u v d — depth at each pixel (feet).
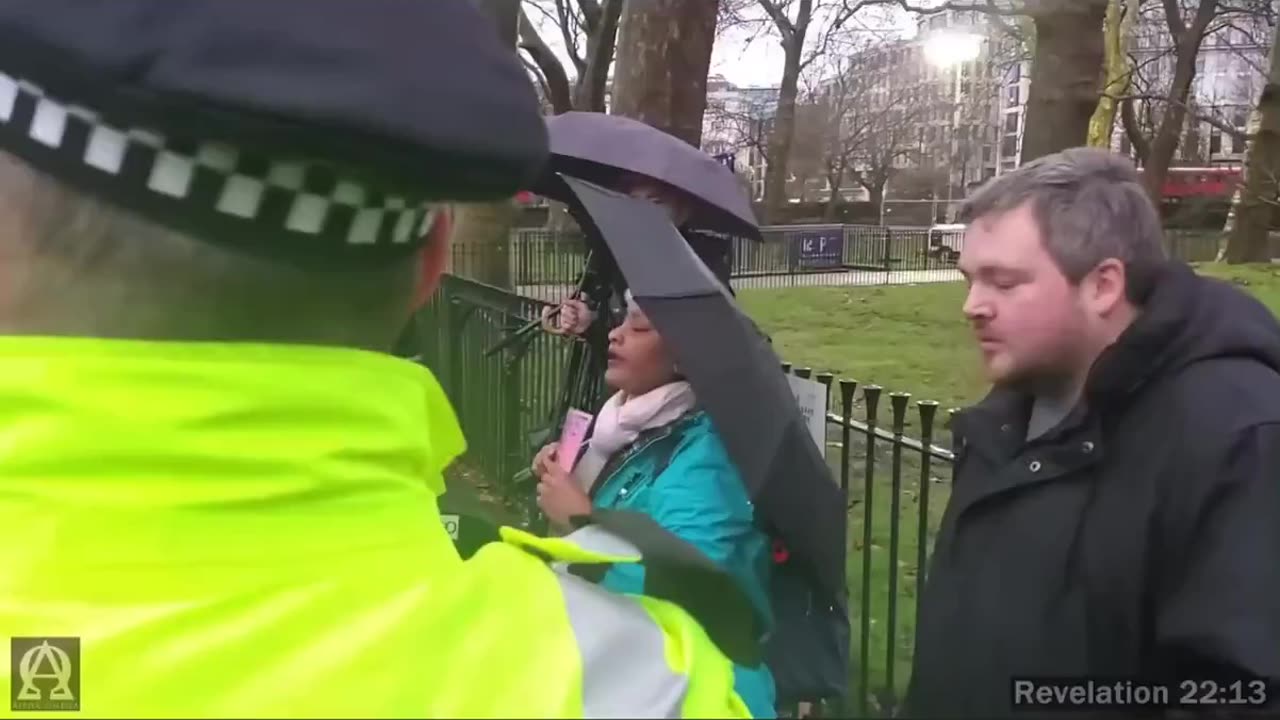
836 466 21.45
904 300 58.59
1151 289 5.58
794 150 166.61
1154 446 5.19
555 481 7.68
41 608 2.11
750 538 6.57
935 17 59.31
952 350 40.50
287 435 2.19
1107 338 5.62
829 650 6.61
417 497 2.45
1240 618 4.76
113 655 2.07
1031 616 5.51
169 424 2.12
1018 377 5.75
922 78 179.73
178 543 2.14
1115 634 5.26
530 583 2.54
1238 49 86.07
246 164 2.07
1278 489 4.94
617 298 9.36
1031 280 5.61
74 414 2.10
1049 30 18.89
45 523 2.13
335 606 2.20
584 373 10.13
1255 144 61.57
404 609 2.25
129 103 1.95
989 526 5.89
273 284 2.21
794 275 82.43
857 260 96.73
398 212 2.29
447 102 2.13
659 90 18.97
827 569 6.49
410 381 2.46
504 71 2.30
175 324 2.19
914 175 200.03
